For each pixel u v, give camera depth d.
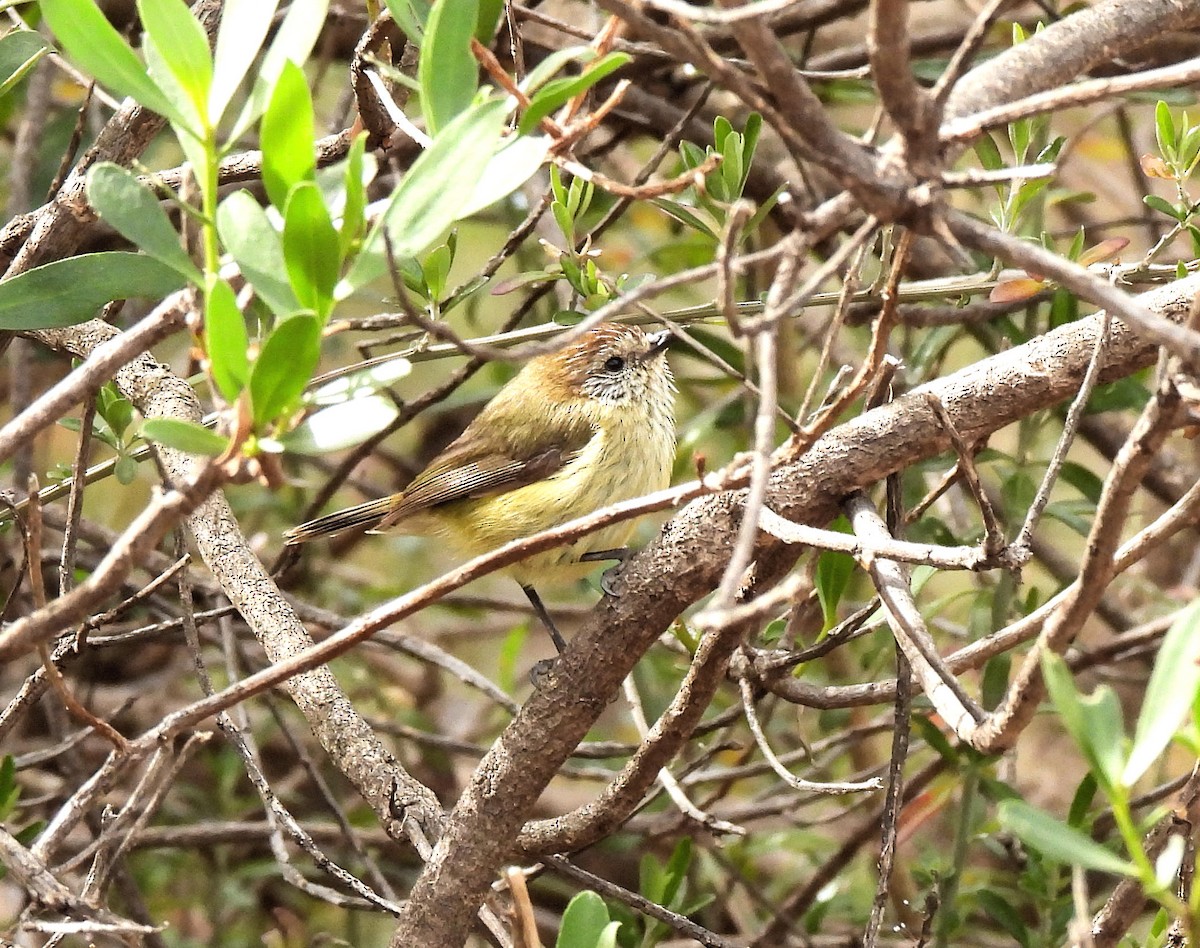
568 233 8.27
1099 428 11.59
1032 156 10.52
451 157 4.61
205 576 11.42
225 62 4.74
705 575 6.56
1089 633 13.18
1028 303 9.86
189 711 5.39
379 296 13.02
